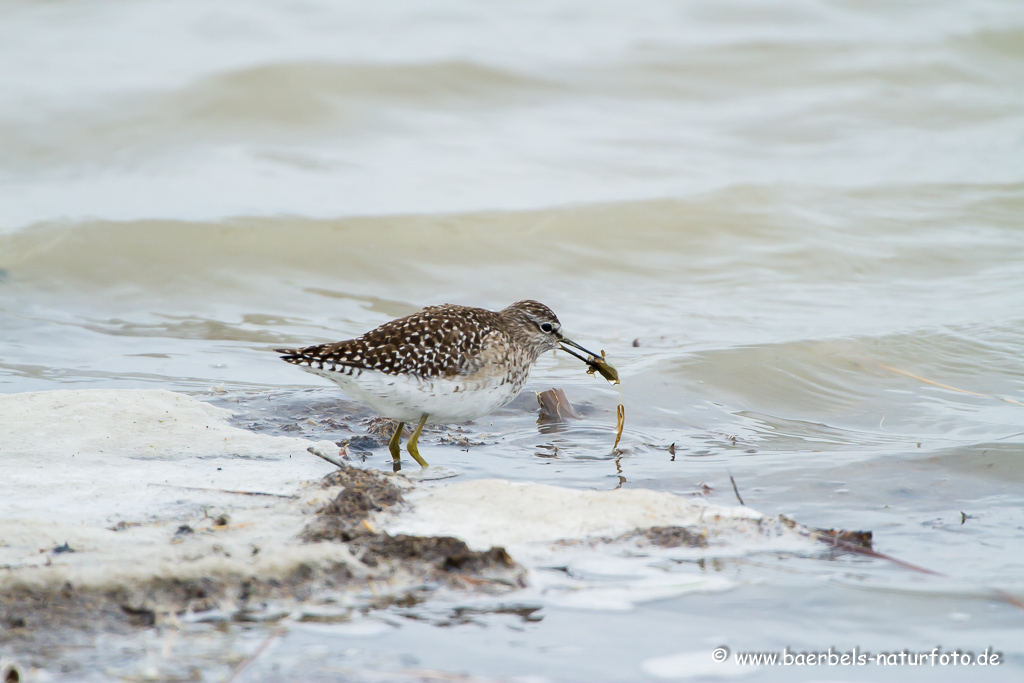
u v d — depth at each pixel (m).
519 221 17.88
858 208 19.20
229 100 21.73
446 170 20.39
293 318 14.94
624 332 14.29
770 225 18.14
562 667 5.71
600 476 9.38
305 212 17.81
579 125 22.88
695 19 28.25
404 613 6.29
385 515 7.76
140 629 5.93
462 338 9.45
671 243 17.56
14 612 5.93
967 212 19.14
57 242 16.28
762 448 10.34
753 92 24.69
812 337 13.55
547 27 27.17
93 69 23.06
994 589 6.78
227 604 6.23
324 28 26.31
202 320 14.76
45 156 19.95
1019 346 13.30
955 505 8.55
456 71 23.77
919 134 23.20
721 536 7.55
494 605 6.45
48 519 7.61
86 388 11.81
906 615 6.41
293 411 11.31
